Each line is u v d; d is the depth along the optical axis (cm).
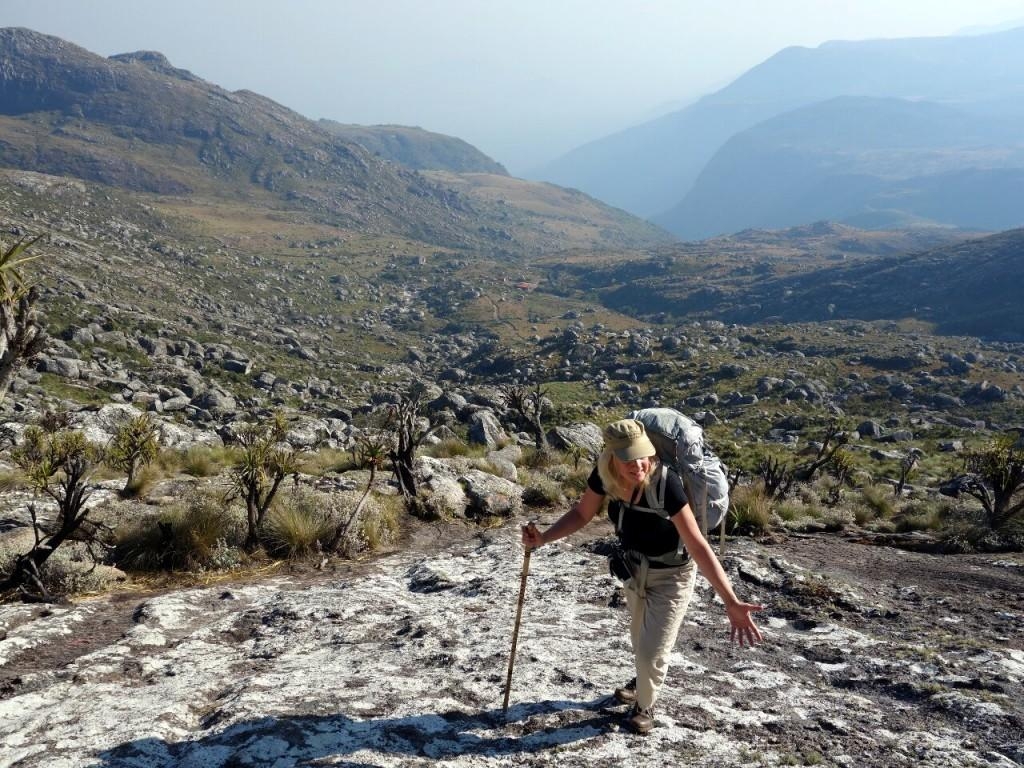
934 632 649
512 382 11919
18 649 607
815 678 527
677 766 371
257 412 6781
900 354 12888
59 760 390
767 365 12231
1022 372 12056
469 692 469
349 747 389
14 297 646
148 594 816
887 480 3528
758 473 2775
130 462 1265
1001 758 389
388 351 18962
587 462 1991
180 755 395
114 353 8800
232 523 999
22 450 918
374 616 695
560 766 371
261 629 672
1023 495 1623
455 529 1237
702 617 679
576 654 550
